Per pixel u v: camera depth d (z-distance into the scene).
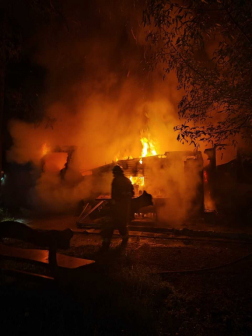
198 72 5.34
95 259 5.66
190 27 4.62
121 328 3.23
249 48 4.57
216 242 7.32
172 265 5.53
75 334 3.11
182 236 7.94
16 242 7.22
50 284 3.79
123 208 6.40
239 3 4.02
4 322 3.25
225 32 4.71
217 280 4.75
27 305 3.60
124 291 4.09
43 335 3.08
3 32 7.61
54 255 3.78
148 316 3.40
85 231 8.51
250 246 6.93
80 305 3.52
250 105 4.87
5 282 4.18
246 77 4.85
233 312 3.67
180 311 3.73
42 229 9.05
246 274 5.02
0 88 8.14
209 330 3.30
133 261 5.72
